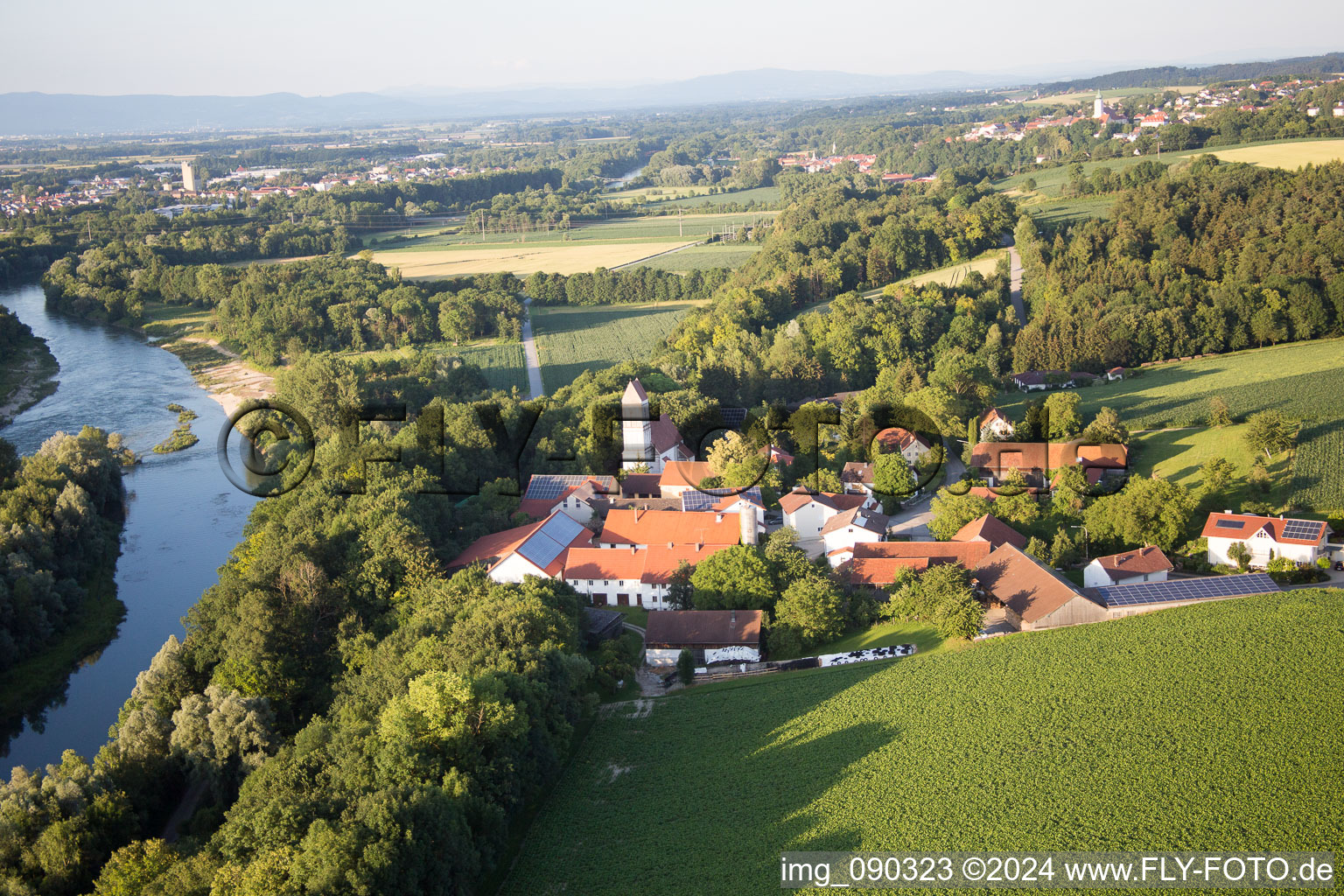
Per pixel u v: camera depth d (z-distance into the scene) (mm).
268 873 64250
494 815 74125
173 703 101750
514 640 93188
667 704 99000
